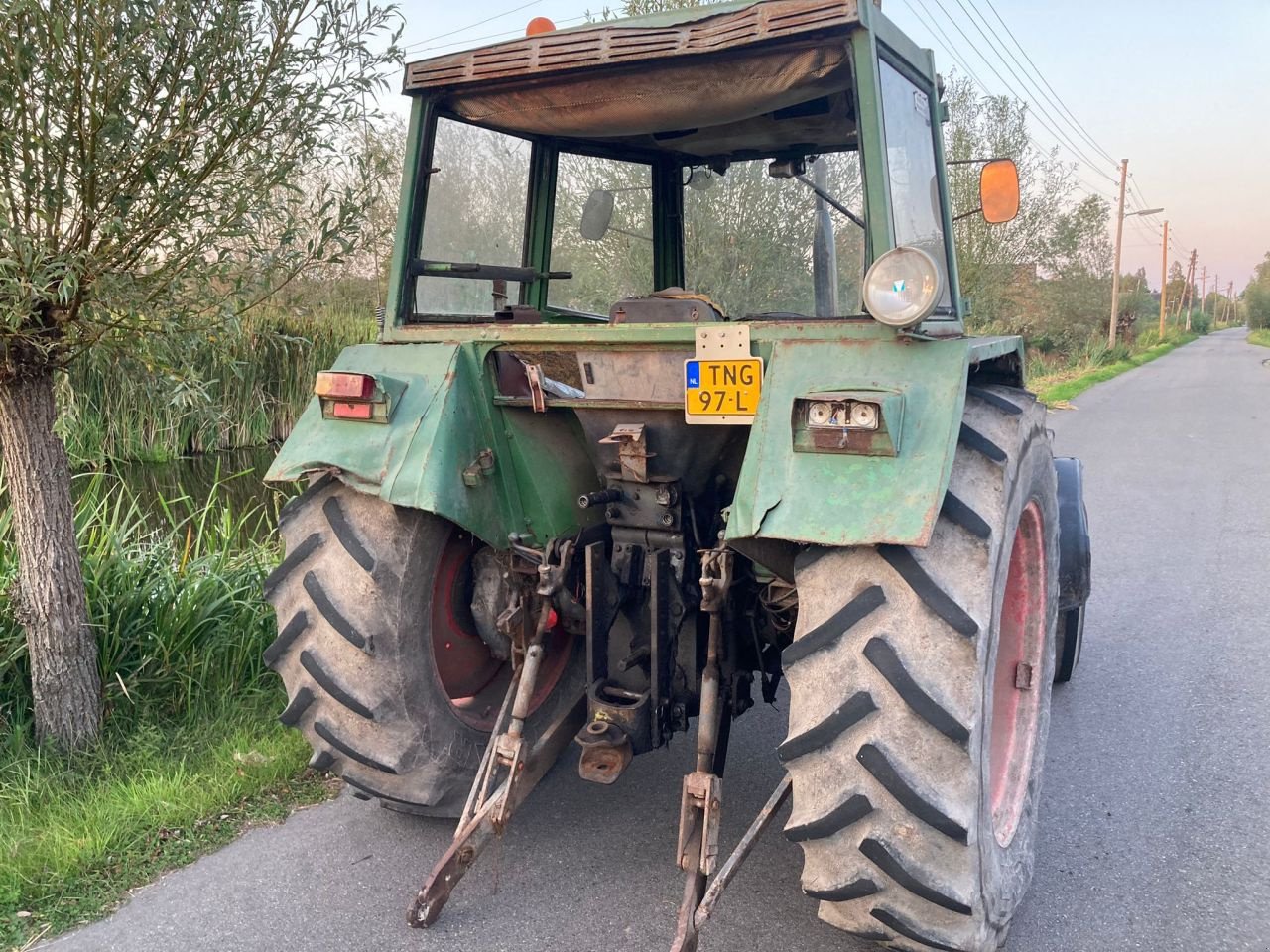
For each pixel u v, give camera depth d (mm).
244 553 5215
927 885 2229
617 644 3191
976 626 2172
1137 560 6590
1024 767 3020
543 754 3117
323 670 2873
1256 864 3117
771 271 3551
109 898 2889
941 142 3182
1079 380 24641
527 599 3100
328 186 3766
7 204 3096
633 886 3000
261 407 10391
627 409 2902
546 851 3193
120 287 3193
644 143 3590
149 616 4242
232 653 4340
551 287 3781
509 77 2908
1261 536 7176
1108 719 4184
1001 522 2330
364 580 2846
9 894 2838
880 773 2201
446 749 3037
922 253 2254
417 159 3125
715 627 2783
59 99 3004
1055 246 21641
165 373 3520
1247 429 13727
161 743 3777
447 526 3041
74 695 3680
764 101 2859
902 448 2248
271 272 3480
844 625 2252
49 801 3363
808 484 2277
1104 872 3084
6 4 2791
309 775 3639
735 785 3658
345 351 3121
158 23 3035
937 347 2391
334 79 3455
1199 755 3855
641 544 3074
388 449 2822
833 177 3312
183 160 3248
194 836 3213
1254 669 4684
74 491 8133
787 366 2479
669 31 2650
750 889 2998
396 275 3168
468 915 2842
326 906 2871
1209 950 2711
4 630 3895
